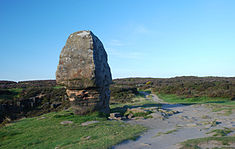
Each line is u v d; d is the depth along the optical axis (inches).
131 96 1409.9
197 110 730.8
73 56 584.4
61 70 596.1
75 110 585.6
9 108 1089.4
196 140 261.6
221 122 462.0
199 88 1481.3
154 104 944.9
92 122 483.2
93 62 555.2
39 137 376.5
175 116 601.3
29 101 1233.4
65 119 519.2
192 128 397.1
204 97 1198.3
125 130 391.9
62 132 398.0
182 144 251.4
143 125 468.1
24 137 382.9
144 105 876.6
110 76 677.9
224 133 316.8
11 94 1398.9
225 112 629.3
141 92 1738.4
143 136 341.7
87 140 320.5
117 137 322.0
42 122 495.8
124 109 698.2
